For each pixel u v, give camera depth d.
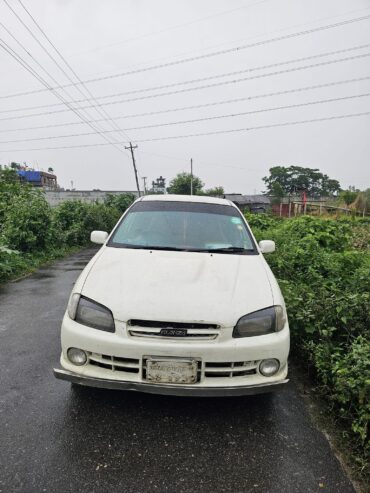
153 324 2.14
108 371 2.17
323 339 2.96
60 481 1.83
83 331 2.21
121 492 1.78
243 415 2.41
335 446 2.17
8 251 6.21
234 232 3.40
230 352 2.12
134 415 2.36
